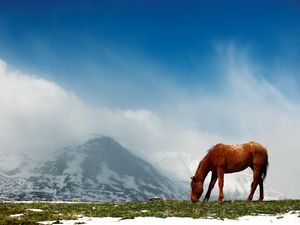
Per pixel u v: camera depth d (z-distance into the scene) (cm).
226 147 3341
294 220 2366
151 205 3175
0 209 2944
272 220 2394
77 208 3094
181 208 2920
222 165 3312
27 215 2669
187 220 2433
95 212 2819
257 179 3378
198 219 2466
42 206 3231
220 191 3300
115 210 2917
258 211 2694
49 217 2584
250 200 3353
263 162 3391
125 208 3036
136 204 3312
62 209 3039
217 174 3334
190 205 3075
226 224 2294
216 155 3344
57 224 2361
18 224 2303
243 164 3347
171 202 3394
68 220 2509
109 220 2492
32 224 2317
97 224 2352
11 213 2798
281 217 2461
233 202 3212
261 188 3409
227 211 2722
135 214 2655
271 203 3067
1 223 2284
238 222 2355
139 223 2352
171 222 2369
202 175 3397
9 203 3603
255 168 3369
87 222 2430
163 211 2798
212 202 3231
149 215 2625
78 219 2547
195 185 3406
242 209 2780
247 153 3347
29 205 3312
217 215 2570
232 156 3306
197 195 3400
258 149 3378
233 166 3328
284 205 2908
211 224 2294
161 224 2311
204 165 3391
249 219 2452
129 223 2358
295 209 2700
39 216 2627
